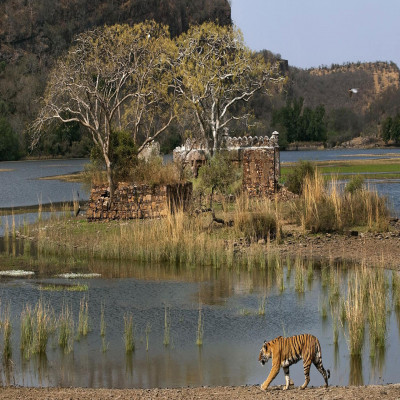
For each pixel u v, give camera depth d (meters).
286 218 84.50
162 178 88.88
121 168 93.88
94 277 58.34
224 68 122.38
